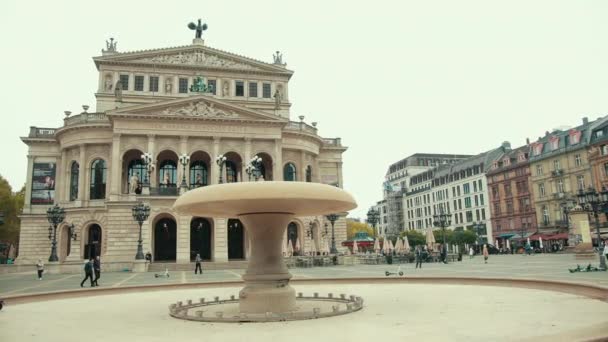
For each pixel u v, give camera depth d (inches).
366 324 358.6
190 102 2123.5
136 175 2191.2
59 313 478.0
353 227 4923.7
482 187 3705.7
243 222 479.5
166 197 1937.7
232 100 2498.8
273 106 2549.2
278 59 2630.4
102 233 2070.6
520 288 616.7
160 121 2087.8
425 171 4726.9
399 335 309.9
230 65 2532.0
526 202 3245.6
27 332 362.0
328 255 1875.0
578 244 1640.0
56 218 1706.4
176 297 626.5
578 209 1638.8
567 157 2908.5
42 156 2304.4
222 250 1945.1
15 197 2992.1
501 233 3472.0
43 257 2190.0
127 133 2044.8
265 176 2395.4
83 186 2117.4
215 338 317.4
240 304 455.5
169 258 2078.0
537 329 321.7
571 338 249.8
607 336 253.4
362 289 666.8
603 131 2682.1
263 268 459.5
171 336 330.3
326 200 422.9
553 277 858.1
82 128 2140.7
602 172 2664.9
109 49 2415.1
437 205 4367.6
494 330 321.7
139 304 548.1
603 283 693.9
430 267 1485.0
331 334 320.2
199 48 2487.7
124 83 2370.8
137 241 1900.8
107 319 426.0
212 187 425.7
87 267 1003.3
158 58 2431.1
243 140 2192.4
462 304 466.6
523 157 3302.2
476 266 1444.4
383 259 1893.5
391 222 5211.6
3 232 2913.4
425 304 473.4
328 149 2701.8
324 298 546.3
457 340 288.5
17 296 589.6
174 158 2281.0
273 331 339.3
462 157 5275.6
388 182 5561.0
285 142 2354.8
